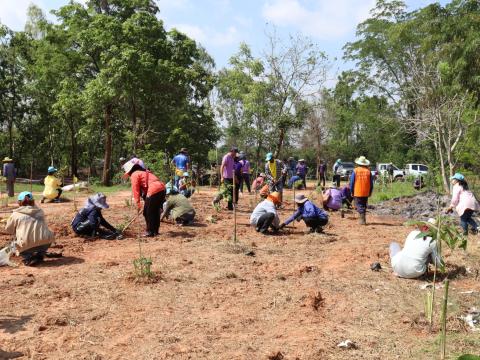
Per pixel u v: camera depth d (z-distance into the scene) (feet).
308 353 15.70
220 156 129.90
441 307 19.93
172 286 22.61
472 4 61.36
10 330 17.61
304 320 18.69
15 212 26.32
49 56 116.98
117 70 97.55
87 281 23.29
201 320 18.58
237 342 16.60
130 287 22.38
